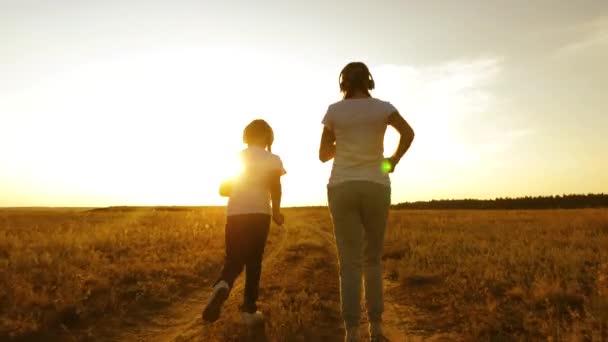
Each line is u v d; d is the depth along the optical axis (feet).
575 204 298.15
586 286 22.24
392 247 41.34
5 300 18.33
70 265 25.90
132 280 23.81
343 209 12.42
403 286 24.77
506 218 105.29
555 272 24.71
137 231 50.11
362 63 13.41
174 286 23.59
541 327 15.64
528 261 28.66
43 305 17.97
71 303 18.10
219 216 89.92
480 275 24.47
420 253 34.76
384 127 12.62
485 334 15.20
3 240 35.70
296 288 22.91
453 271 27.40
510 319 16.92
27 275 22.72
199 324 17.13
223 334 15.15
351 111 12.55
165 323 17.70
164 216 106.32
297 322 16.30
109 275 24.16
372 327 12.61
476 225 73.82
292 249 41.39
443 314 18.57
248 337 14.83
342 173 12.42
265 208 16.28
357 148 12.45
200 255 32.94
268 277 26.08
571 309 18.22
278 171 16.48
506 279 23.90
